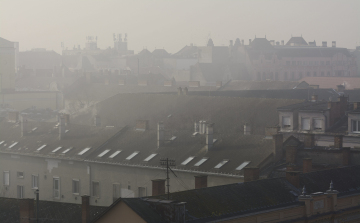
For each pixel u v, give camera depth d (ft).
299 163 339.16
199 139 390.83
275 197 227.61
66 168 426.92
